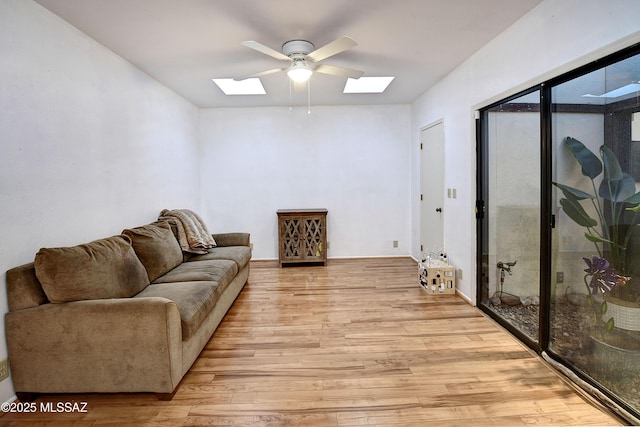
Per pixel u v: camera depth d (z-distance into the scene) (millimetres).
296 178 5363
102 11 2246
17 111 1979
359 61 3367
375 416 1815
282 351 2512
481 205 3252
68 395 2012
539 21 2291
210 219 5348
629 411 1742
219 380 2154
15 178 1967
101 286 2105
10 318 1900
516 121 2680
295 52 2742
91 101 2656
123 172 3113
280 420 1792
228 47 2893
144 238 2906
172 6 2209
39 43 2139
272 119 5297
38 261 1931
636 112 1702
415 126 5070
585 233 2037
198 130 5195
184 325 2100
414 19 2473
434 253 4281
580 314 2098
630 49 1704
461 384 2086
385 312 3230
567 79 2115
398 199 5438
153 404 1929
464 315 3143
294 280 4316
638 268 1732
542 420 1771
